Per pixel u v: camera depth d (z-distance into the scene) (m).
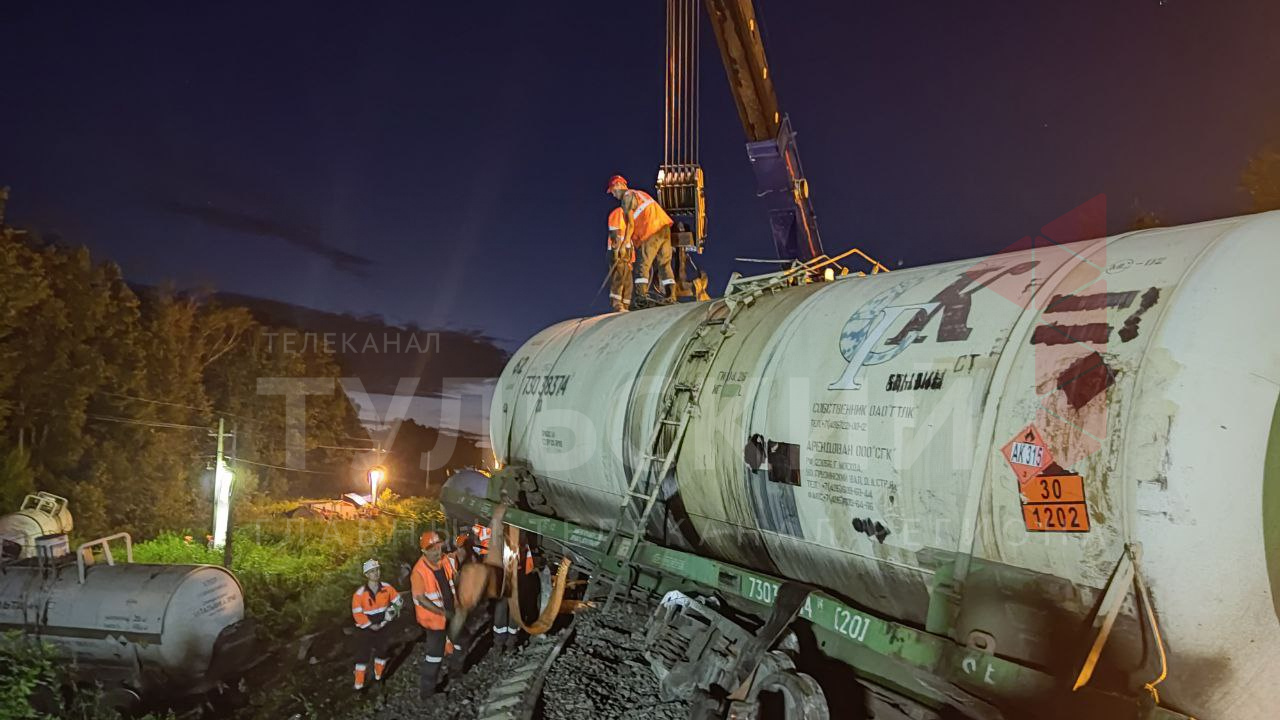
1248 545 3.08
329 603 12.22
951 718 4.20
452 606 7.53
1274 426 3.08
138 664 8.37
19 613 8.44
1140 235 4.15
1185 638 3.23
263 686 8.84
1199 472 3.15
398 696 7.57
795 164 13.18
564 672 6.57
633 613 7.25
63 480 22.19
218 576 9.03
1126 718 3.28
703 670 5.35
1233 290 3.35
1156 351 3.40
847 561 4.72
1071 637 3.56
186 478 28.92
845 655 4.64
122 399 25.66
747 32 11.54
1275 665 3.12
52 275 23.34
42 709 7.91
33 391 22.00
